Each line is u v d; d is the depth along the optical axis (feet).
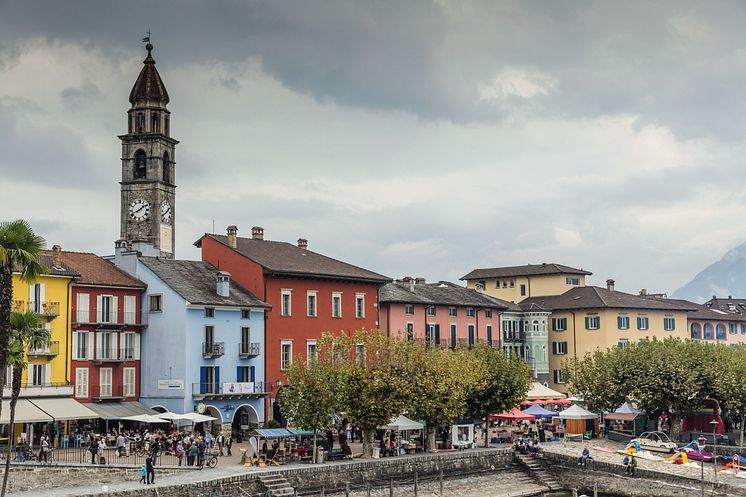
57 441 246.47
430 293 389.19
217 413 290.76
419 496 253.85
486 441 299.17
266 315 311.47
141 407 285.84
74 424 268.21
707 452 293.23
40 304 264.11
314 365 255.70
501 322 420.36
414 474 254.68
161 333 290.76
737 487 249.14
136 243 312.91
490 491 269.03
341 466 238.27
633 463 269.03
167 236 440.86
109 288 286.66
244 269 317.63
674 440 323.98
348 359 266.57
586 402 339.98
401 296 367.45
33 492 195.52
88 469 208.13
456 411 274.36
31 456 222.07
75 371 274.77
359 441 300.40
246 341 304.09
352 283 342.44
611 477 271.90
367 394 257.55
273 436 246.68
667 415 327.88
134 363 291.38
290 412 254.47
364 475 243.60
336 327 334.65
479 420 303.48
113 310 287.69
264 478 222.28
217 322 295.48
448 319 387.75
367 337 268.00
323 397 248.52
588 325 430.61
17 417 237.04
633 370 322.96
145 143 434.71
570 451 289.53
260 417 303.48
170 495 201.98
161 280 291.99
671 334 456.86
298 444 268.41
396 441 281.13
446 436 293.84
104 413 269.64
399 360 269.03
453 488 263.49
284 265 322.34
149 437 252.62
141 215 432.66
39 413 243.19
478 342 367.66
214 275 315.37
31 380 260.21
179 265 311.06
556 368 438.81
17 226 180.86
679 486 259.19
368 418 257.14
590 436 329.72
